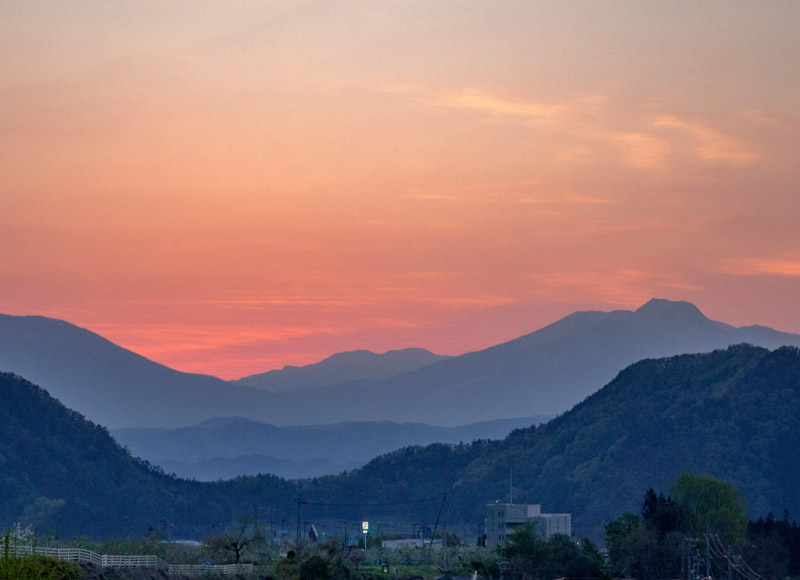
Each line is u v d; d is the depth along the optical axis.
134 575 186.00
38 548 170.38
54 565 158.12
